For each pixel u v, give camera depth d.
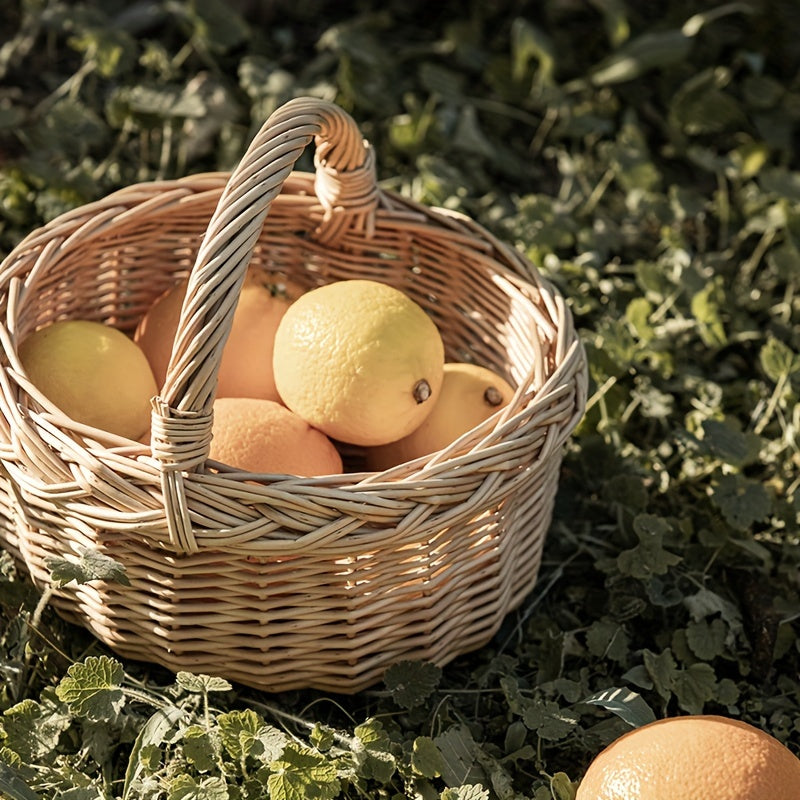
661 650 1.09
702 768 0.93
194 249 1.14
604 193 1.42
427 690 1.01
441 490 0.97
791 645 1.08
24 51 1.45
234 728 0.97
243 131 1.38
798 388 1.20
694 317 1.27
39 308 1.08
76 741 1.01
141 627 1.01
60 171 1.30
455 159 1.40
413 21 1.60
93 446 0.97
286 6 1.54
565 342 1.05
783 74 1.55
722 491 1.12
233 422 1.02
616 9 1.46
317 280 1.16
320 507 0.96
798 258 1.31
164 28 1.50
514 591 1.07
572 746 1.03
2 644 1.04
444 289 1.14
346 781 1.00
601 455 1.17
